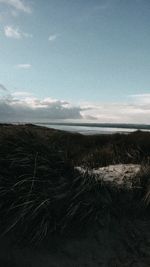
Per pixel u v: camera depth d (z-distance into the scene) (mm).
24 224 4723
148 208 5152
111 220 4953
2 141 5789
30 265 4363
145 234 4742
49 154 5770
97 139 14047
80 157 9062
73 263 4371
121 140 12031
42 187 5188
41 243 4578
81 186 5219
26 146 5754
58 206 4945
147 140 10750
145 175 5719
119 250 4551
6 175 5340
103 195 5270
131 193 5418
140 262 4387
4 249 4543
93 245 4594
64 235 4684
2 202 4957
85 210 4934
